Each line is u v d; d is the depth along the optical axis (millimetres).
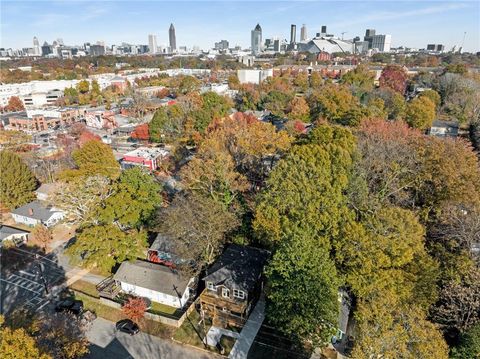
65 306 35594
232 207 45125
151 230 45219
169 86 187125
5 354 19328
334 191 36406
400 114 84000
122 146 92938
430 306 29469
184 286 36188
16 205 56906
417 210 43594
